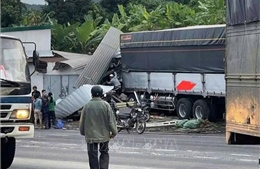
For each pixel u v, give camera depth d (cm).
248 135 883
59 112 3388
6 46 1291
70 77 3838
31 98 1278
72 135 2417
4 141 1277
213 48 2917
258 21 838
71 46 4578
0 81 1237
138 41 3441
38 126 3014
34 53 1361
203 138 2280
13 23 5375
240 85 892
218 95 2905
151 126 2800
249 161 1473
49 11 5831
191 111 3144
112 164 1423
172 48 3192
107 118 1151
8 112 1234
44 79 3938
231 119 922
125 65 3569
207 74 2972
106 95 3200
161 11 4431
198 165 1402
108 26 4547
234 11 915
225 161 1475
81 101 3322
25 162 1490
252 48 855
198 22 4000
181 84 3153
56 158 1569
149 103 3400
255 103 844
